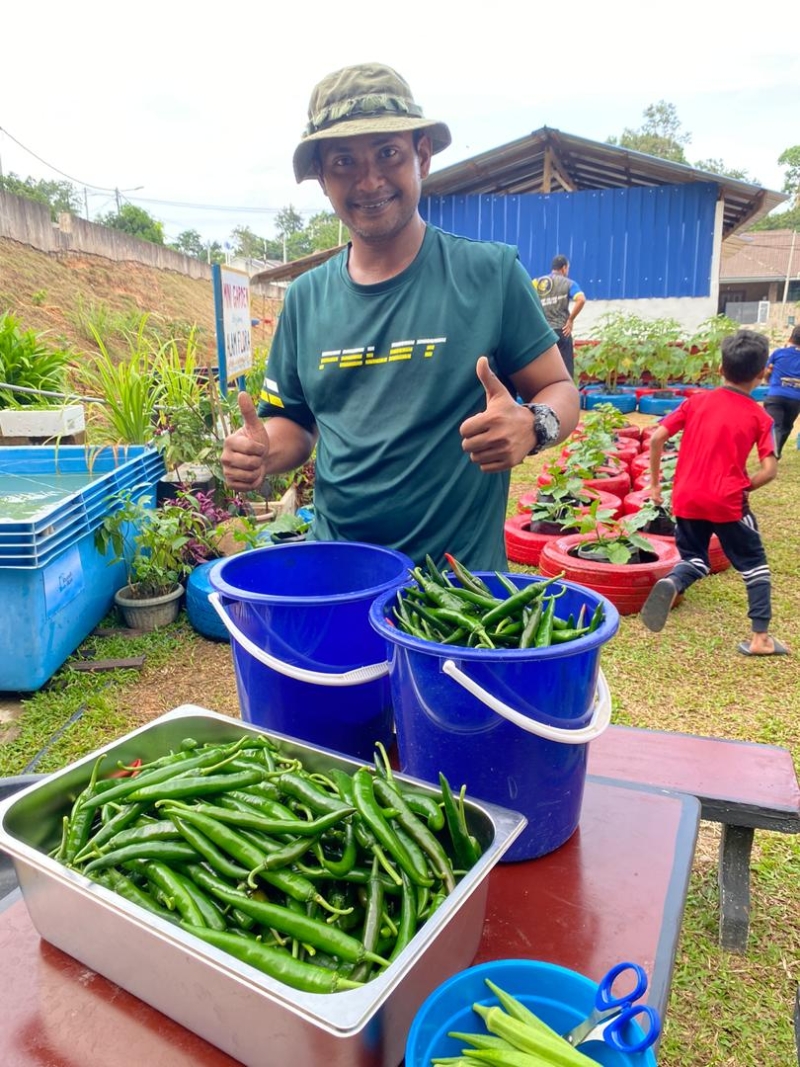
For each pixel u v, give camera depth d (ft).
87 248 79.05
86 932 3.82
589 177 55.16
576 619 4.94
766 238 172.14
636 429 31.45
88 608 14.87
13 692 13.41
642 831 5.06
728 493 14.34
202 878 3.78
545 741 4.33
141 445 18.88
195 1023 3.48
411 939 3.29
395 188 6.00
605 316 49.32
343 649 5.10
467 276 6.41
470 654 4.00
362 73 5.82
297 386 7.49
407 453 6.48
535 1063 3.00
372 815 3.84
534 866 4.72
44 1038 3.57
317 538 7.29
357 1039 2.93
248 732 4.84
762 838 9.82
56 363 25.41
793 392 27.89
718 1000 7.55
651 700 13.05
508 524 20.26
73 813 4.27
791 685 13.53
